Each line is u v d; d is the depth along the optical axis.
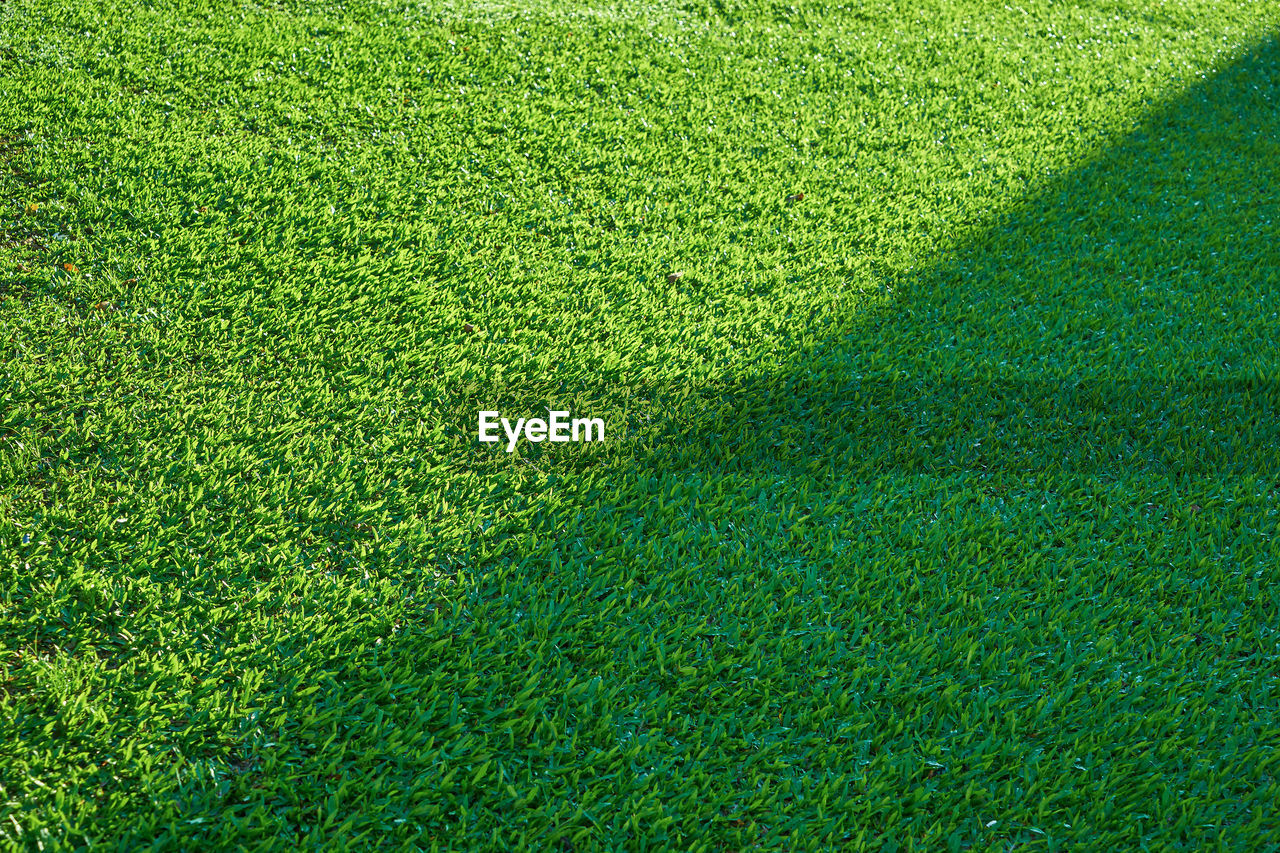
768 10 7.36
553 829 2.34
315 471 3.25
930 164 5.67
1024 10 7.84
